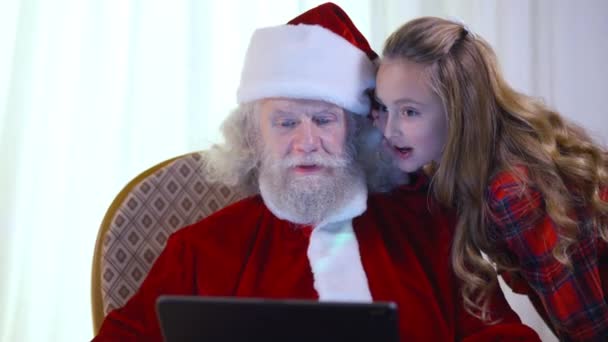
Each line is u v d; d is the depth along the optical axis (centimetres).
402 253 148
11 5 219
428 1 232
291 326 91
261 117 150
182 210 168
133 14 222
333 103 145
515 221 131
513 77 234
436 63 134
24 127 218
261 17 229
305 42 146
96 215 223
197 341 95
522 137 137
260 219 155
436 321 139
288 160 144
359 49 152
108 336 139
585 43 237
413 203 155
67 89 222
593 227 134
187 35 225
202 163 171
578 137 149
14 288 219
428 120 136
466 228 138
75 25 222
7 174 217
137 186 165
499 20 234
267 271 147
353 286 140
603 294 139
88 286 224
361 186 151
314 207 145
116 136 224
